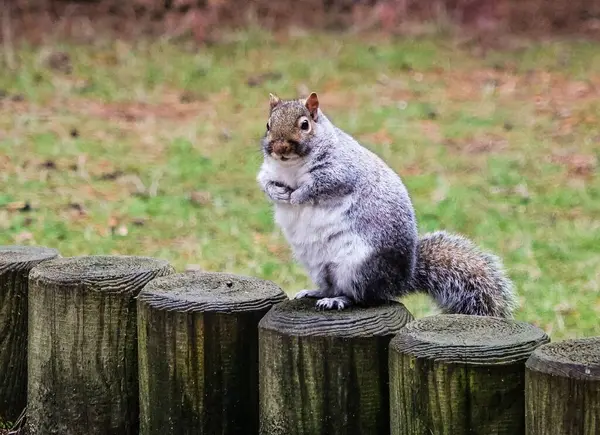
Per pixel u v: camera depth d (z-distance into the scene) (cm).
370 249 714
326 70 2189
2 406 743
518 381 566
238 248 1239
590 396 524
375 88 2091
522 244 1241
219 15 2491
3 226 1291
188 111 1942
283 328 618
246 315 646
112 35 2381
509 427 567
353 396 612
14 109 1892
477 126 1842
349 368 611
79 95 2006
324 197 721
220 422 651
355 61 2253
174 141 1736
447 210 1380
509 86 2102
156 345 650
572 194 1455
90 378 686
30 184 1479
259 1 2547
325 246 730
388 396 616
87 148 1675
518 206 1407
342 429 614
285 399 620
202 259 1195
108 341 683
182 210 1388
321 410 615
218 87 2089
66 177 1523
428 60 2270
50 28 2388
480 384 563
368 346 610
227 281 688
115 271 693
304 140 728
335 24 2522
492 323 602
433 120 1888
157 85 2089
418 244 799
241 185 1516
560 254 1202
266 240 1273
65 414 693
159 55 2258
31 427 709
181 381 647
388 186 729
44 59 2172
